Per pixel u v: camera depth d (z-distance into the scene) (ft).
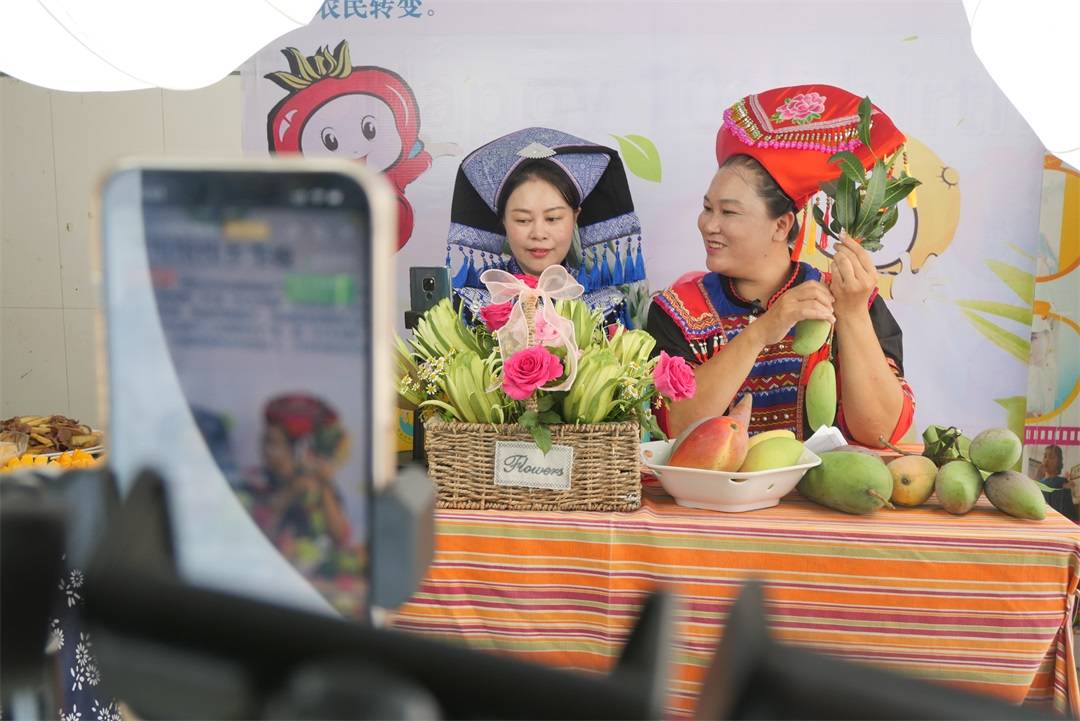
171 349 0.99
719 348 9.09
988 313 8.80
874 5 8.60
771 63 8.79
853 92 8.74
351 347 0.95
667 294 9.14
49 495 1.14
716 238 9.03
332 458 0.96
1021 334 8.77
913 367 8.93
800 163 8.84
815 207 6.77
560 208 9.09
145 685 0.83
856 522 5.01
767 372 8.94
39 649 1.21
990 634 4.73
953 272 8.80
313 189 0.94
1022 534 4.76
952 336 8.86
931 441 5.42
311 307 0.96
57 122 9.53
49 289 9.80
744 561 4.91
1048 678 4.83
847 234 6.08
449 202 9.19
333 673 0.72
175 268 0.99
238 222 0.97
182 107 9.37
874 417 8.58
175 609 0.82
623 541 4.99
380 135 9.16
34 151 9.60
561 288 4.88
